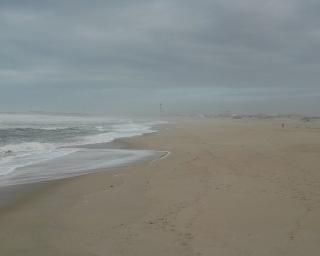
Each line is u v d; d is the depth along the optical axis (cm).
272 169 1322
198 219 787
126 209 895
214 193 1001
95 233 730
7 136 3088
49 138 3047
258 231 707
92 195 1057
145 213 852
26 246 668
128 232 727
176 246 648
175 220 787
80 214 865
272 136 2891
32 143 2498
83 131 4153
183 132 3956
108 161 1808
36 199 1027
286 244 642
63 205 954
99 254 626
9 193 1100
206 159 1648
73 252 637
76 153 2119
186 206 888
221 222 763
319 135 2955
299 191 996
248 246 637
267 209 842
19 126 4838
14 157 1877
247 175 1231
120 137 3312
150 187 1125
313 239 661
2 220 829
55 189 1155
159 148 2377
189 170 1381
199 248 635
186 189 1066
